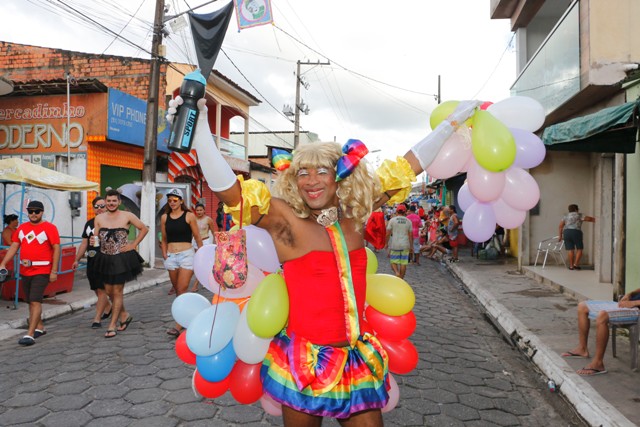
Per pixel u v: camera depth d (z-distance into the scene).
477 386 4.53
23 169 8.10
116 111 13.16
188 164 16.14
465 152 2.41
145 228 6.18
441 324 7.00
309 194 1.92
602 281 9.38
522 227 12.10
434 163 2.38
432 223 17.09
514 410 4.01
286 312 1.95
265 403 2.22
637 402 3.86
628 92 7.21
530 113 2.52
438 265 14.61
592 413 3.75
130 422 3.58
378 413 1.92
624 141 6.36
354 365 1.90
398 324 2.23
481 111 2.41
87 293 8.53
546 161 12.13
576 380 4.35
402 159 2.16
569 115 9.82
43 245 5.81
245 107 23.39
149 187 11.81
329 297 1.91
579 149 6.51
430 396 4.22
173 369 4.70
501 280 10.63
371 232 2.41
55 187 8.68
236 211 1.85
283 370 1.89
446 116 2.42
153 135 11.88
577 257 11.11
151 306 7.77
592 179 11.73
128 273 5.96
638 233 6.41
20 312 7.02
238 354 2.00
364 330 2.04
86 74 16.42
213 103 20.53
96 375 4.55
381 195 2.17
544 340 5.70
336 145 1.99
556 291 9.19
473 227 2.71
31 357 5.14
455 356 5.44
